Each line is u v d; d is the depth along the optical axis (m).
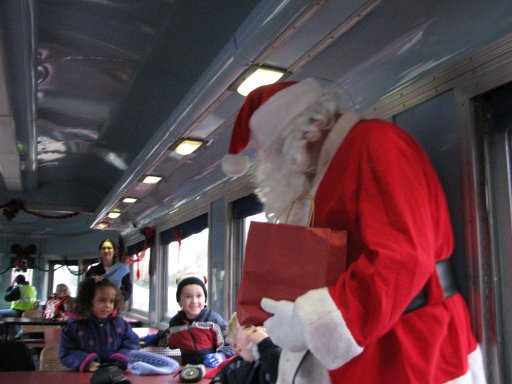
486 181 1.61
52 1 3.04
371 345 1.11
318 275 1.09
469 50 1.64
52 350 3.26
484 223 1.58
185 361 3.11
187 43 3.27
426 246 1.03
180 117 2.93
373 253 0.99
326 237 1.10
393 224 1.03
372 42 1.95
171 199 5.75
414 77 1.88
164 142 3.43
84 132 6.05
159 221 6.91
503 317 1.55
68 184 8.99
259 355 1.86
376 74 2.05
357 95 2.21
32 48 2.76
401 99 1.95
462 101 1.65
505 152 1.60
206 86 2.40
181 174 4.70
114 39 3.49
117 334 2.63
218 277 4.43
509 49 1.50
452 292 1.28
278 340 1.12
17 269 11.05
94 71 4.11
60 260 11.36
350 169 1.14
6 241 11.17
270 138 1.26
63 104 5.01
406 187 1.07
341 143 1.21
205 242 5.36
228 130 3.27
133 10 3.08
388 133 1.16
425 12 1.71
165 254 6.98
